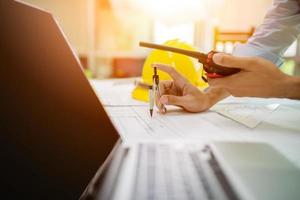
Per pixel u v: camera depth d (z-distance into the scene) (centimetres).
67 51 29
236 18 223
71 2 217
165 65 62
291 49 223
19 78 22
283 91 46
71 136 25
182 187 23
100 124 30
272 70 44
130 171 26
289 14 74
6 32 22
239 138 41
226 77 47
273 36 75
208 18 214
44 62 25
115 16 215
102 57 223
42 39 26
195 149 32
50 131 23
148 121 52
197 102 60
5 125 19
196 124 50
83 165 24
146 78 80
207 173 26
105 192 22
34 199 19
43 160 21
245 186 24
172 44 76
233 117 56
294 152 34
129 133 43
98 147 27
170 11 212
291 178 27
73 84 28
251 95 49
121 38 219
